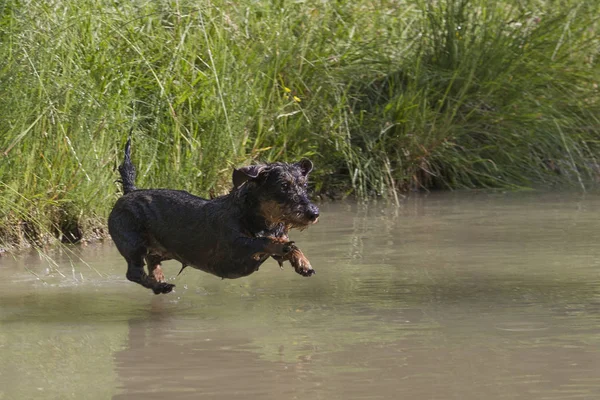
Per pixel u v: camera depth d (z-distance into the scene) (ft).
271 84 48.14
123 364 20.77
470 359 20.79
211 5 47.52
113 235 28.50
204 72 44.98
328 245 35.22
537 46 52.65
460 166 49.67
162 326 24.18
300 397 18.43
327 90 49.19
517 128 50.80
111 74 42.09
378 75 51.67
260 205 26.76
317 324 24.07
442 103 49.52
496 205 44.24
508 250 33.65
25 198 34.27
